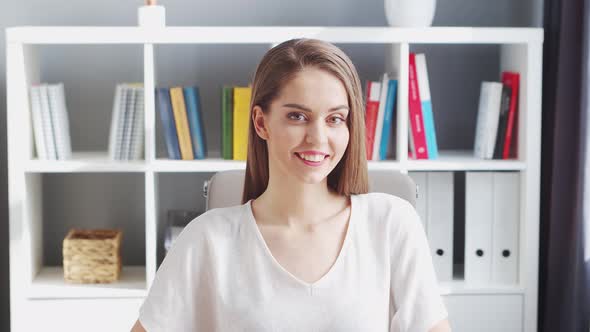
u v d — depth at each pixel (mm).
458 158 2725
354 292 1121
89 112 2943
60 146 2625
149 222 2600
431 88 3004
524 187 2629
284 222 1154
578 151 2465
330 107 1084
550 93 2680
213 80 2947
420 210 2672
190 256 1147
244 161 2625
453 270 2877
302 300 1107
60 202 2961
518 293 2664
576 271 2453
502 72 2873
